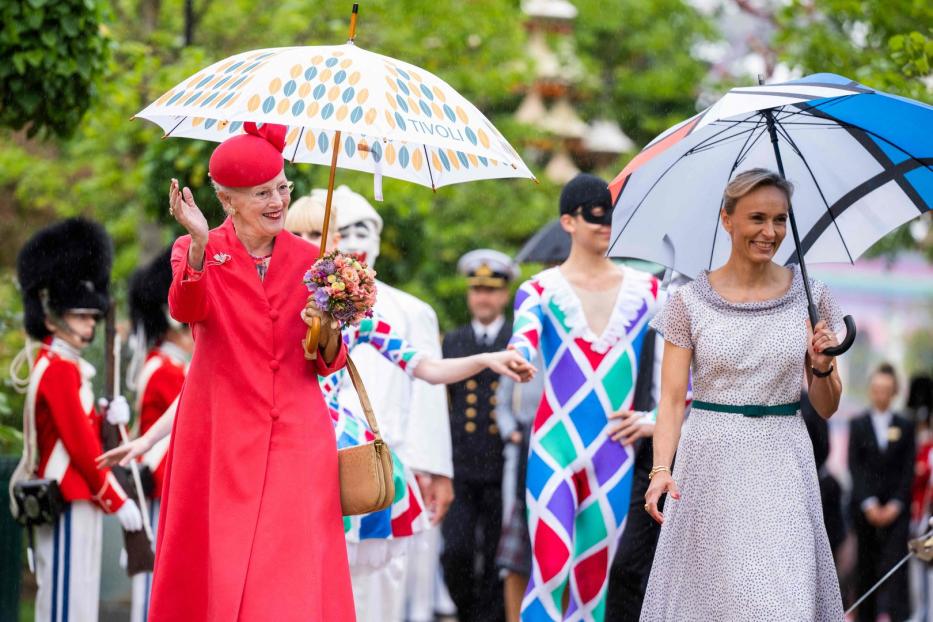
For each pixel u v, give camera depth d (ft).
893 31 52.19
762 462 26.73
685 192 29.86
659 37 106.63
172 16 68.80
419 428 38.81
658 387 34.24
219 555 25.39
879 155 28.99
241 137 26.32
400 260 84.33
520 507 40.98
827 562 27.04
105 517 43.01
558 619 33.32
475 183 94.12
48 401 35.73
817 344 26.30
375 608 36.45
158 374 39.14
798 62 54.65
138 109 62.28
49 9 37.58
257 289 26.32
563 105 98.58
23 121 39.50
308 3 65.46
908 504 57.67
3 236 82.12
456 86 73.67
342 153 30.53
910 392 59.82
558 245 50.93
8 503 39.73
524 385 41.32
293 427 26.16
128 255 77.56
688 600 26.99
